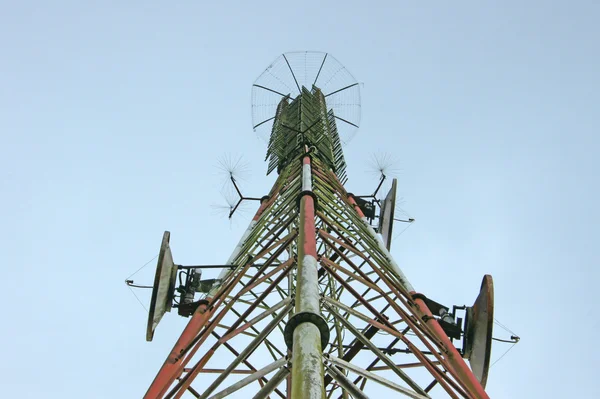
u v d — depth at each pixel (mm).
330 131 22766
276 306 9742
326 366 7035
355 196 19656
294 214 13336
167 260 12422
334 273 10227
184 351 9727
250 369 12391
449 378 9234
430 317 11867
